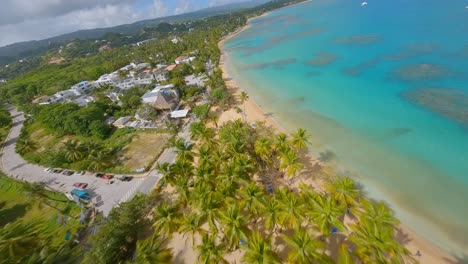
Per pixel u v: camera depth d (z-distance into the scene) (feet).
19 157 205.67
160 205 123.44
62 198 147.13
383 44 320.29
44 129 251.39
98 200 143.33
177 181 116.16
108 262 95.86
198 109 228.63
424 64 232.94
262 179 134.62
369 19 492.95
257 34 650.84
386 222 77.51
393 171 130.52
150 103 249.34
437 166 127.65
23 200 150.71
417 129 155.43
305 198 96.02
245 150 146.30
